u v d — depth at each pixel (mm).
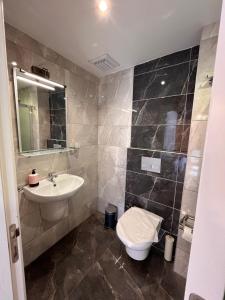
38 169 1503
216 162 295
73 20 1119
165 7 985
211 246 312
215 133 294
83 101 1943
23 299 551
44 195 1264
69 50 1510
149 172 1754
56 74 1571
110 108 2066
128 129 1912
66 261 1543
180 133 1520
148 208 1802
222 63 281
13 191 477
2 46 413
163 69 1576
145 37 1286
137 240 1313
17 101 1285
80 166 2016
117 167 2080
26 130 1389
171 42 1341
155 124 1680
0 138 439
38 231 1564
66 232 1919
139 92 1771
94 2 962
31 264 1499
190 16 1051
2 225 473
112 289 1292
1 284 526
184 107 1478
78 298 1218
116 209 2135
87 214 2252
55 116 1634
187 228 1271
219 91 287
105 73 2004
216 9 982
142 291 1282
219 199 296
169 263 1558
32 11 1037
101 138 2223
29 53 1322
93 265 1507
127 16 1067
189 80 1433
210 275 320
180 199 1558
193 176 1293
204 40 1156
